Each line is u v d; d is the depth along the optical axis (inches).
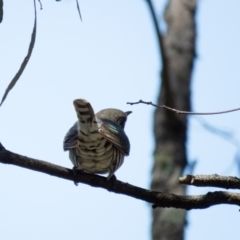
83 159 421.7
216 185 344.5
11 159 331.0
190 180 343.9
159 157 587.8
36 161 340.2
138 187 355.3
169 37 643.5
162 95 609.0
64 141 399.2
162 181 579.8
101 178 357.7
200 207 351.6
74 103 375.6
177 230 546.9
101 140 402.6
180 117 599.5
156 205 352.8
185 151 596.4
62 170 351.6
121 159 430.9
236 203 349.4
